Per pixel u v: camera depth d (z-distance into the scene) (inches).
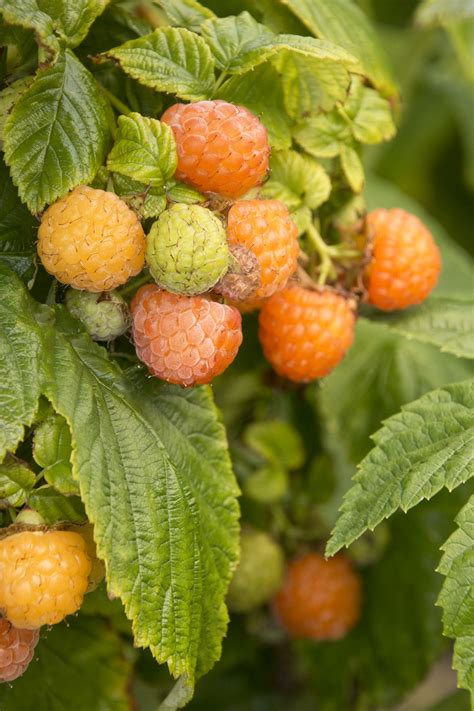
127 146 15.5
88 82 15.6
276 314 16.9
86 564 15.3
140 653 19.6
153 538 15.5
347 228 17.4
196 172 15.7
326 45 16.0
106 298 15.7
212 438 16.4
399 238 17.4
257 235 15.8
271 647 21.9
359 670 21.1
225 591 16.3
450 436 16.2
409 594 20.7
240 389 19.4
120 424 15.6
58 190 15.3
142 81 15.7
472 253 26.7
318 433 20.3
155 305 15.5
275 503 20.1
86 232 15.2
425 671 20.7
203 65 15.9
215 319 15.5
